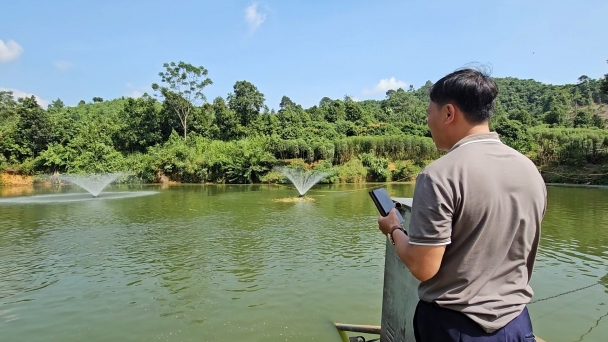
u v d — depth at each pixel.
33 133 35.94
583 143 33.28
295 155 34.16
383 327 3.18
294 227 10.94
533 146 35.12
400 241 1.49
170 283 6.20
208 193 22.30
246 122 46.78
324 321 4.69
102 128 40.94
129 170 34.22
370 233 10.04
